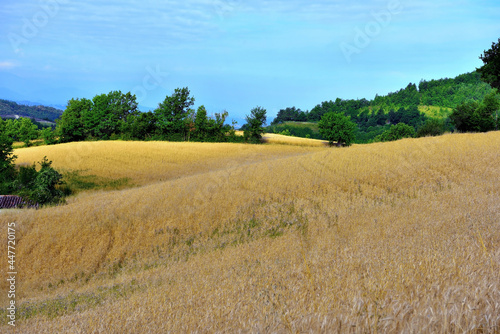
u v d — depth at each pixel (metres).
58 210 28.84
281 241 18.67
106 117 106.44
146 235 24.31
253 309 5.22
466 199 17.66
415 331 2.95
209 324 4.98
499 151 31.77
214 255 19.02
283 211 25.33
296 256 13.14
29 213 27.81
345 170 32.41
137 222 25.67
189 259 20.44
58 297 15.83
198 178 36.69
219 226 24.88
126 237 24.19
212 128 97.81
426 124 108.94
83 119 104.94
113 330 6.25
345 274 6.23
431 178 26.72
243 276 9.95
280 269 10.09
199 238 23.55
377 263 6.50
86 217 26.23
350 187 27.91
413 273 5.07
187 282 11.66
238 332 4.08
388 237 12.07
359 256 7.93
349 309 3.69
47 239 23.62
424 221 13.73
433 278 4.48
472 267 4.73
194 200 28.77
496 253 5.37
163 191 32.31
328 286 5.55
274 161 41.91
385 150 38.50
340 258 8.39
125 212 27.22
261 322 4.10
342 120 98.88
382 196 24.91
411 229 12.45
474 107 88.25
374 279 5.04
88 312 9.22
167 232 24.59
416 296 3.84
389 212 19.14
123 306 8.46
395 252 7.59
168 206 27.94
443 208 16.44
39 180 41.00
